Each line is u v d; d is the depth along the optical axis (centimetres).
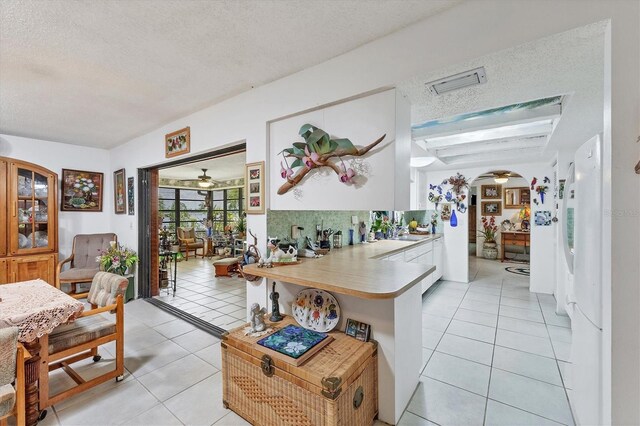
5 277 346
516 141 346
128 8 150
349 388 147
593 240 137
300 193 223
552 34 130
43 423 170
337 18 161
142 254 411
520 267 637
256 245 250
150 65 210
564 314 342
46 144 414
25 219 365
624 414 117
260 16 158
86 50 190
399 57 172
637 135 115
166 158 344
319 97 207
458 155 395
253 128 250
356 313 183
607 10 120
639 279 115
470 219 860
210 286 493
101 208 466
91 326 210
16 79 230
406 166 195
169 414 179
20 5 145
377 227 437
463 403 187
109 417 176
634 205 116
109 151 474
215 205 909
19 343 161
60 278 365
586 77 167
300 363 151
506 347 262
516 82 173
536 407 183
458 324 316
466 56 150
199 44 184
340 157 199
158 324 320
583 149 154
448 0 148
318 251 283
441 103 205
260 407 165
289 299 217
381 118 184
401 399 177
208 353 254
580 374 158
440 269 509
